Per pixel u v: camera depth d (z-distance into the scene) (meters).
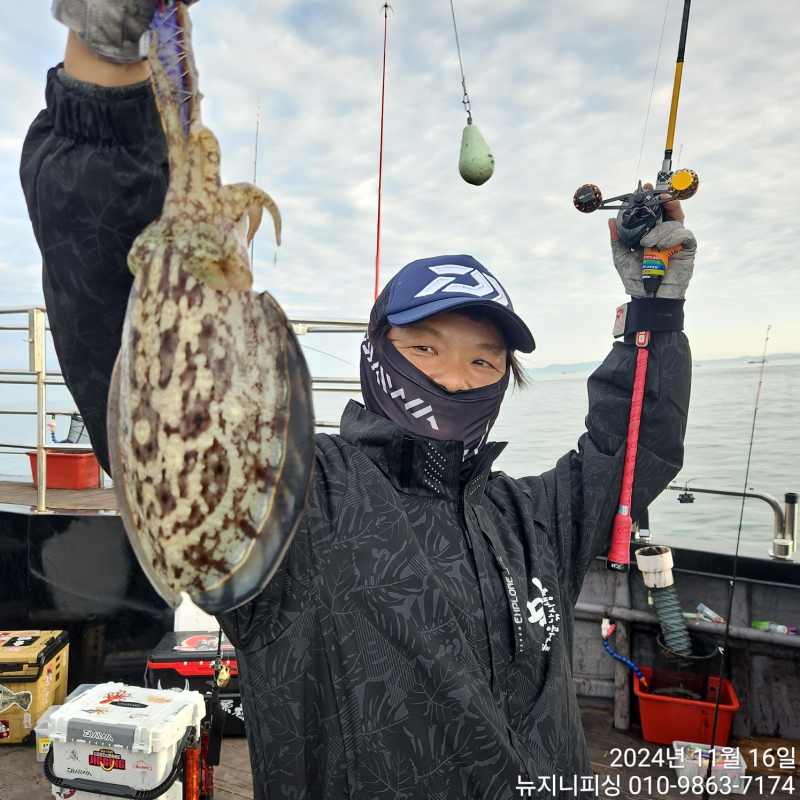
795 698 3.55
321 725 1.17
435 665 1.17
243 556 0.76
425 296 1.44
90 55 0.95
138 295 0.76
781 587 3.66
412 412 1.51
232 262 0.75
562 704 1.33
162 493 0.74
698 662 3.56
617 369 1.78
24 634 4.02
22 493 5.61
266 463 0.76
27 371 4.37
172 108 0.73
